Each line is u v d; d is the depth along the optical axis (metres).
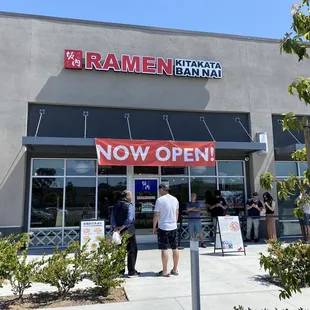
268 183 3.33
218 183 13.60
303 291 6.18
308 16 2.87
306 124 2.84
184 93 13.57
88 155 12.62
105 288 6.17
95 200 12.45
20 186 11.52
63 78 12.53
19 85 12.05
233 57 14.33
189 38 14.01
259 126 14.06
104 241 6.43
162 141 11.68
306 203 3.12
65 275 5.98
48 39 12.60
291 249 3.31
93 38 13.04
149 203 12.95
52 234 11.91
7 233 11.19
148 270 8.18
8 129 11.70
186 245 11.97
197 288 4.15
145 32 13.60
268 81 14.53
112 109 13.01
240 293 6.23
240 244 10.19
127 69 12.97
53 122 12.37
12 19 12.37
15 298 5.99
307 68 15.13
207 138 13.65
